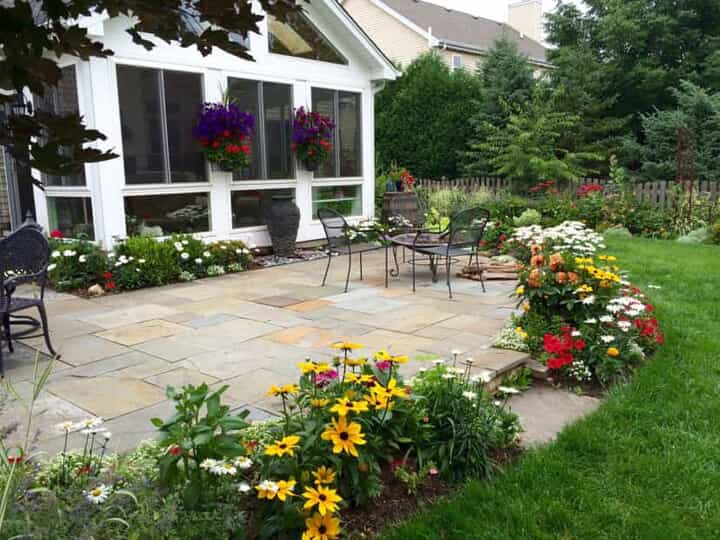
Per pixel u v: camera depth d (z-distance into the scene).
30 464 1.90
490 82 14.96
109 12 1.24
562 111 14.66
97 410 2.96
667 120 13.39
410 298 5.56
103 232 6.38
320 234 8.89
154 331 4.48
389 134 14.84
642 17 15.37
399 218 9.12
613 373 3.48
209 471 1.87
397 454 2.43
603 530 2.04
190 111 7.07
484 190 11.67
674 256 7.13
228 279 6.67
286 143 8.27
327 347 4.01
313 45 8.45
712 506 2.17
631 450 2.58
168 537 1.66
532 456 2.53
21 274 3.72
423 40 18.00
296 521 1.86
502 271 6.70
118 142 6.38
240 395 3.14
